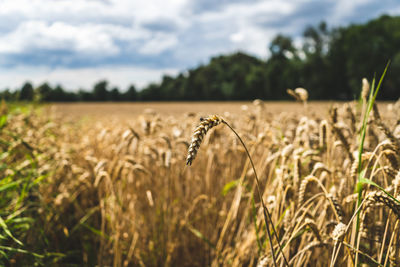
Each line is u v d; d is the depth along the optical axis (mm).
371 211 1655
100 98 88312
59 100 78312
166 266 3332
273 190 2363
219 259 3104
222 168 4246
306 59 66688
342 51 60094
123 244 3531
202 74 95875
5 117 3664
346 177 2113
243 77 85812
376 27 54281
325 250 2094
